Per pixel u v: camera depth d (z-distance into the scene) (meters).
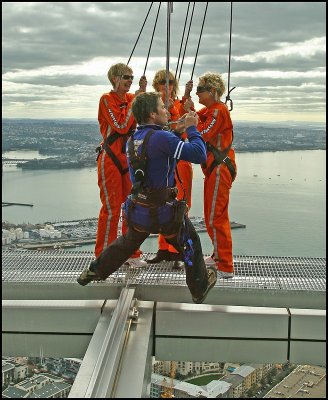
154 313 3.52
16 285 3.65
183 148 2.78
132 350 3.02
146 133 2.85
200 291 3.20
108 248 3.15
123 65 3.61
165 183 2.88
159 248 4.01
